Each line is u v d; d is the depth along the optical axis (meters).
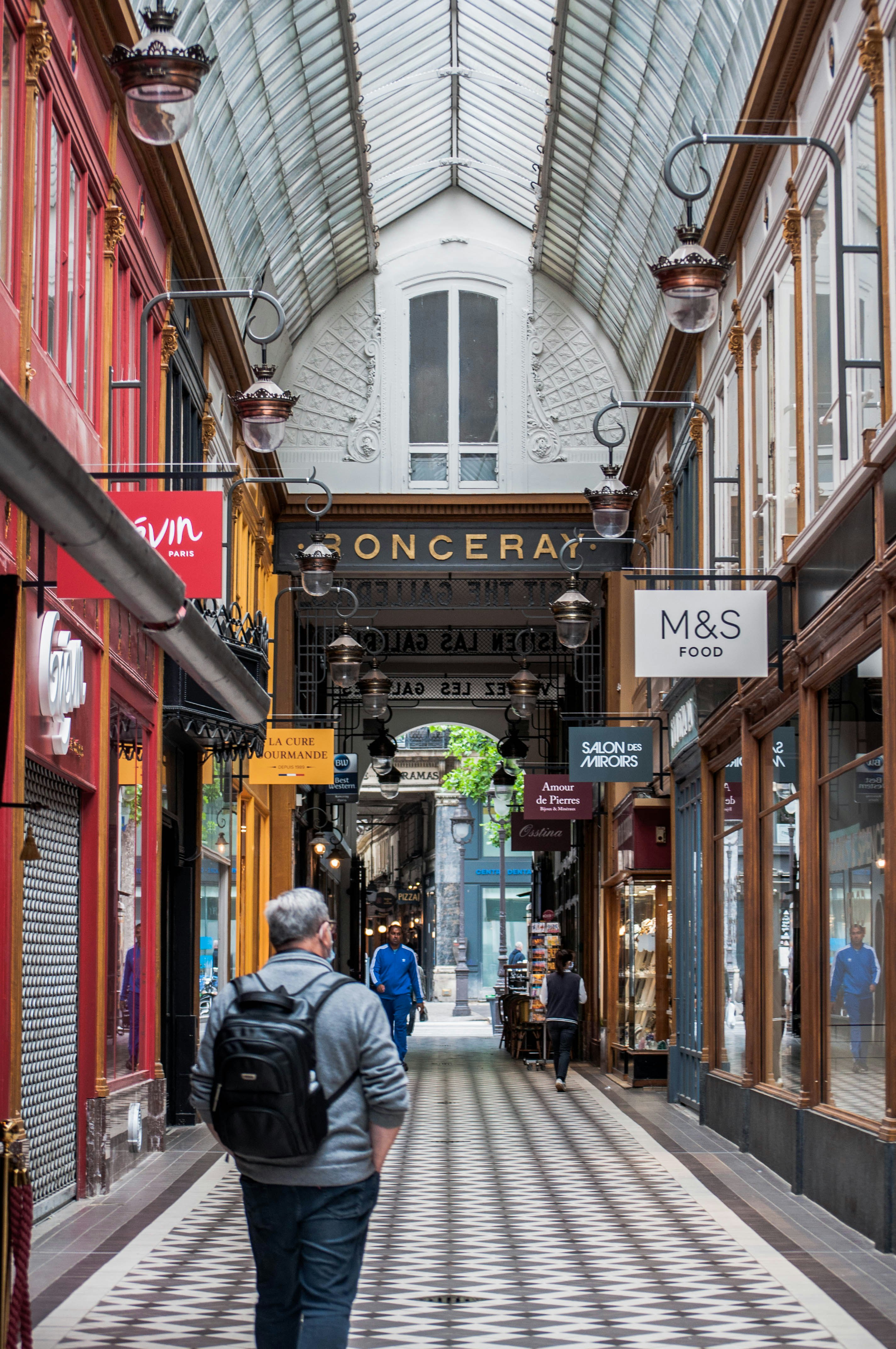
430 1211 10.70
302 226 20.58
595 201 20.14
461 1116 17.25
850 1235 9.75
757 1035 14.00
